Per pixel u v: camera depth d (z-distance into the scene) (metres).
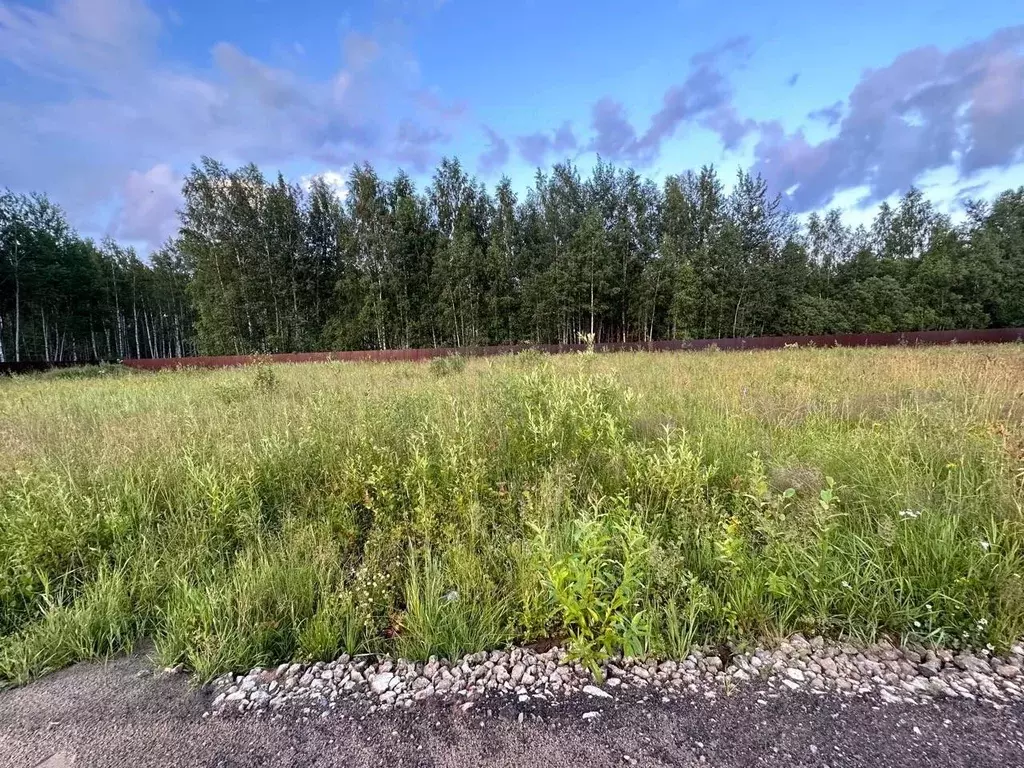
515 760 1.55
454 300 29.81
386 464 3.86
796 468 3.56
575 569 2.08
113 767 1.59
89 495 3.47
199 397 7.82
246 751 1.64
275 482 3.87
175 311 41.31
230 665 2.10
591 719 1.71
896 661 1.96
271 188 32.06
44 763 1.61
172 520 3.33
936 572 2.30
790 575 2.35
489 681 1.94
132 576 2.71
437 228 33.38
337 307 33.66
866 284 38.12
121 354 37.53
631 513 2.86
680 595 2.36
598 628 2.13
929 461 3.43
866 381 7.20
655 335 32.06
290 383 8.99
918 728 1.62
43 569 2.77
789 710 1.73
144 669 2.13
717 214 34.47
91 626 2.32
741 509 3.02
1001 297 36.03
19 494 3.25
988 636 2.01
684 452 3.35
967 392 5.14
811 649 2.06
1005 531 2.44
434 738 1.66
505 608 2.34
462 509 3.19
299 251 32.69
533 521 2.75
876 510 2.92
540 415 4.05
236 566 2.74
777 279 34.34
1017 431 3.50
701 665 1.99
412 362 16.88
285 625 2.32
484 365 11.38
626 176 35.62
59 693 1.98
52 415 6.52
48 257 30.22
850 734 1.61
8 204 29.06
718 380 7.86
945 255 39.31
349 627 2.22
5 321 30.64
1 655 2.19
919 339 19.52
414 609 2.28
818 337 20.48
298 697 1.90
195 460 4.02
